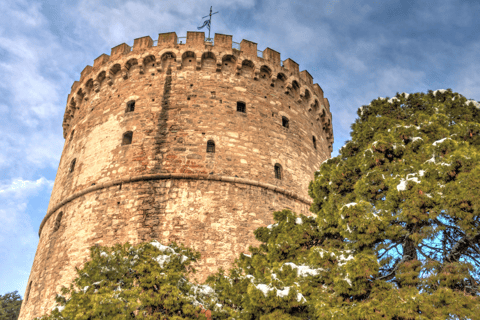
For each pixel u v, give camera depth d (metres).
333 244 14.30
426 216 11.56
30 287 24.00
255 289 11.70
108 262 12.87
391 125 15.98
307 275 12.89
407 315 10.21
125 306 11.27
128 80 26.50
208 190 21.72
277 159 24.52
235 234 20.72
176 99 24.55
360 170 14.86
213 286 14.63
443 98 17.20
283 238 15.48
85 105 28.52
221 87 25.34
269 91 26.88
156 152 22.75
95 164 24.06
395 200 12.40
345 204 13.21
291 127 26.72
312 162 27.17
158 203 21.17
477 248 12.55
